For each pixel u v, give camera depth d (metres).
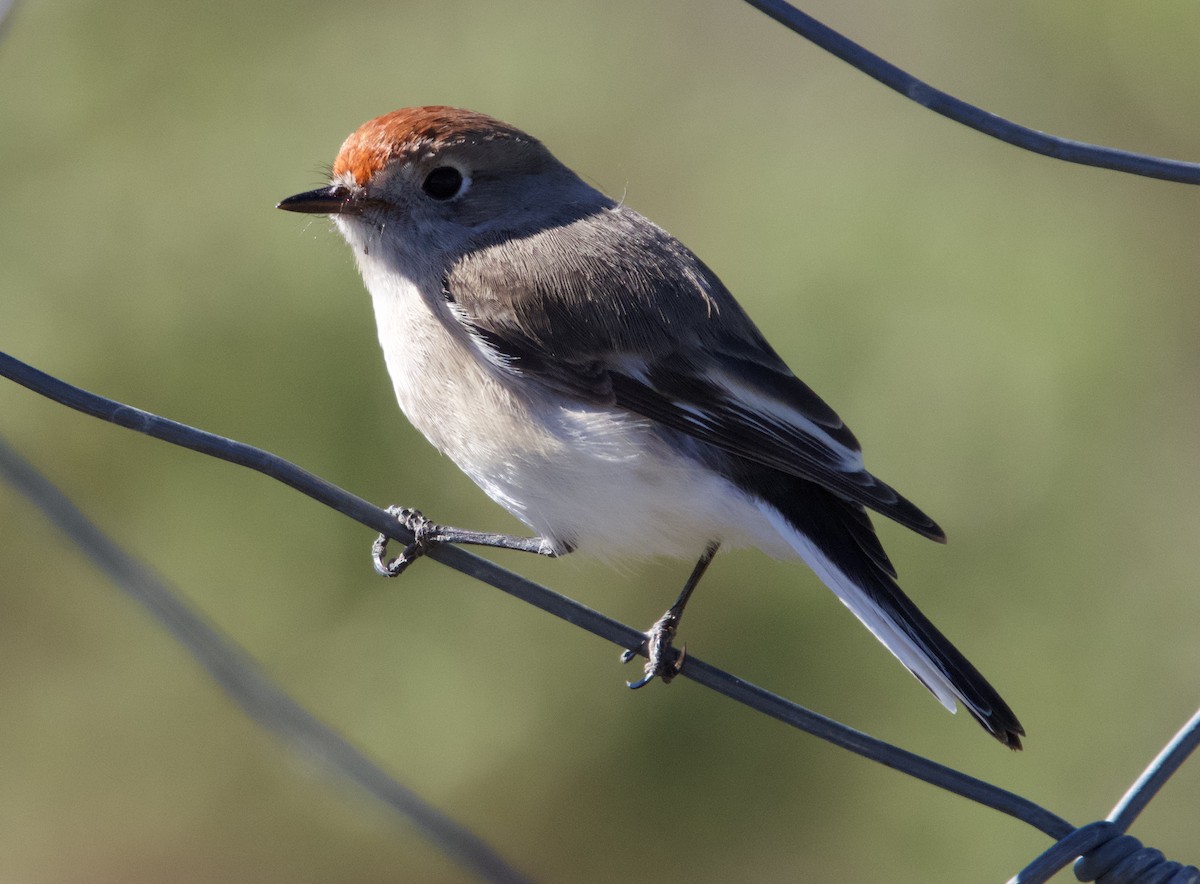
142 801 12.59
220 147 12.33
